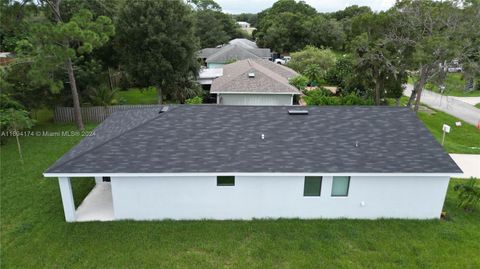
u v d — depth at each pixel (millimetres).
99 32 19047
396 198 11180
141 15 24531
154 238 10102
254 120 12180
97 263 9000
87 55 25922
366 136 11711
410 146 11422
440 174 10570
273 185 10898
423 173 10555
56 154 16531
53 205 11914
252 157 10867
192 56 27391
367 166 10695
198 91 28531
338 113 12555
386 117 12445
